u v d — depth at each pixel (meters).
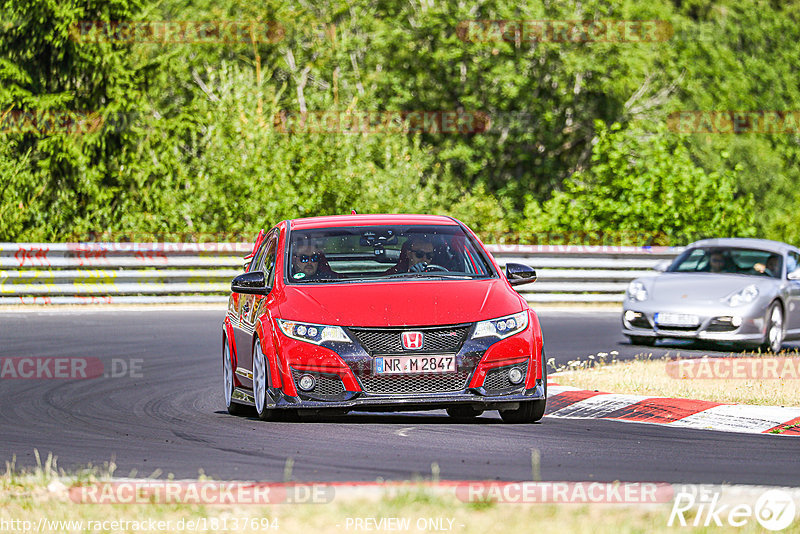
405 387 31.81
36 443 31.67
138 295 80.12
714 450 29.59
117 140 101.62
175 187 100.38
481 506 21.23
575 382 42.59
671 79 140.62
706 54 142.38
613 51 132.12
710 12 156.50
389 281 34.22
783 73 150.38
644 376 44.28
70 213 99.62
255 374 34.28
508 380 32.38
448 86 133.88
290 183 97.94
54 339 58.47
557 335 62.19
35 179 99.75
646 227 98.50
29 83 103.56
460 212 109.44
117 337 59.47
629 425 33.91
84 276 76.56
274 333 32.78
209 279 79.56
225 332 38.69
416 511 20.84
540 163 137.75
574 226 99.38
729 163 140.75
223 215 96.31
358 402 31.62
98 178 100.06
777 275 58.19
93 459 28.88
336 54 130.38
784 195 143.00
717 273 58.56
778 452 29.41
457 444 29.95
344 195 98.62
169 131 104.00
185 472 26.64
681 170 99.44
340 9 133.12
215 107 103.62
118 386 43.84
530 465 27.02
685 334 55.09
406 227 36.75
